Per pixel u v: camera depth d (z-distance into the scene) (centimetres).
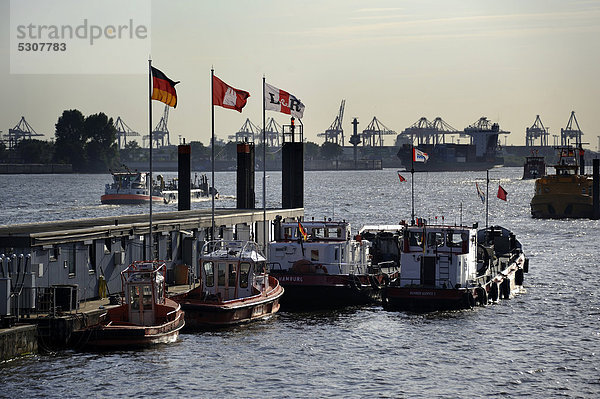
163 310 18312
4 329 16488
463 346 18862
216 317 19475
